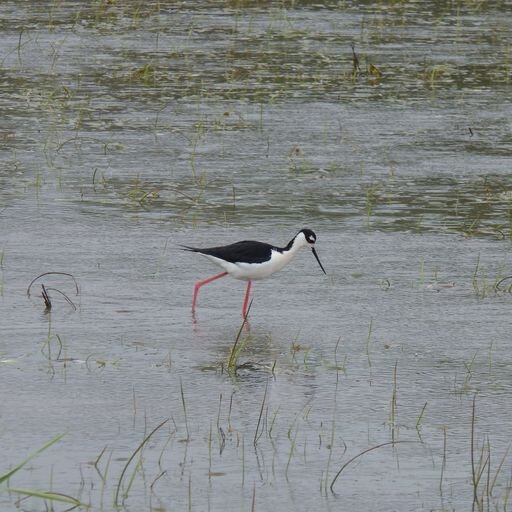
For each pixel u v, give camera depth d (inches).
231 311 562.9
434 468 411.2
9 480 394.9
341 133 883.4
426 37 1198.9
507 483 400.8
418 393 470.3
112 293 579.2
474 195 754.8
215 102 959.0
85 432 430.9
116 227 680.4
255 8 1325.0
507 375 490.3
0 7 1288.1
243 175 783.1
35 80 1005.8
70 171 781.9
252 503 385.1
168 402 458.0
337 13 1306.6
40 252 634.8
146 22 1239.5
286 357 505.4
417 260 638.5
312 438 430.9
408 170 803.4
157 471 404.5
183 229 679.1
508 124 920.9
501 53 1141.7
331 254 645.9
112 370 487.2
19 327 531.2
